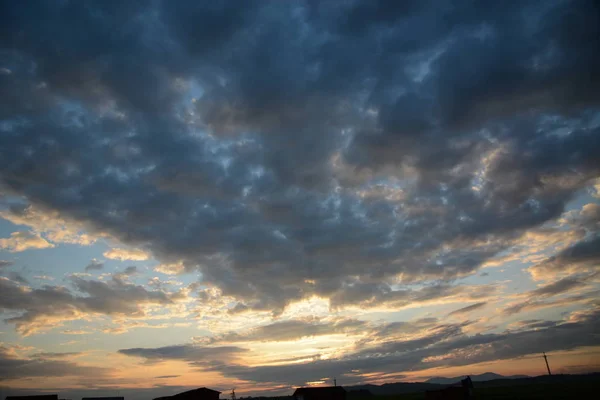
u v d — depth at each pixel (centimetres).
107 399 9394
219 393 7150
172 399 6856
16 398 7375
